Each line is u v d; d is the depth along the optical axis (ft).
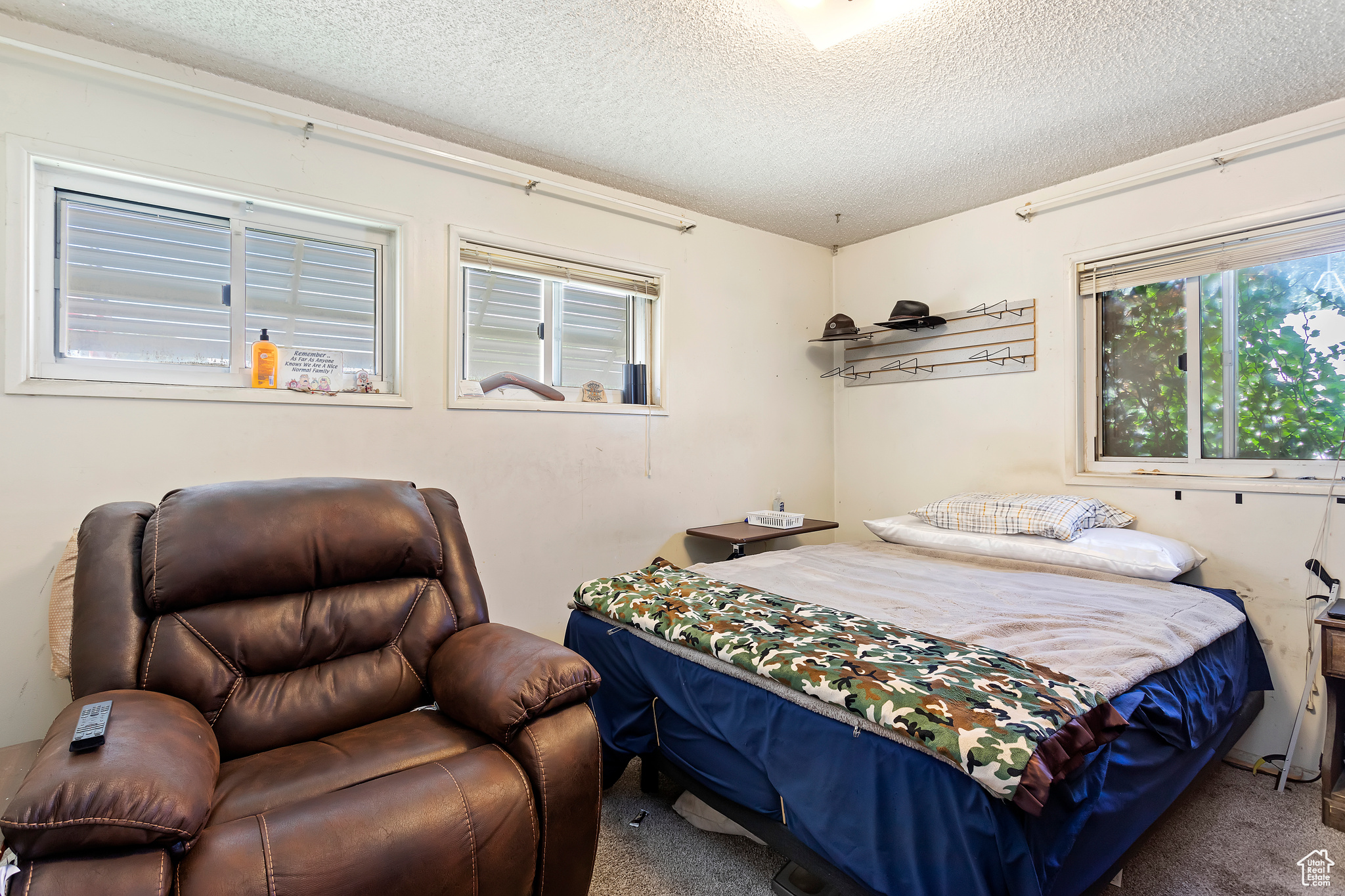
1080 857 3.53
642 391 9.70
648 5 5.27
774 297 11.21
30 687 5.52
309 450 6.85
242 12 5.37
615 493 9.23
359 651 5.00
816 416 11.85
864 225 10.79
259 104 6.49
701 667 5.17
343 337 7.52
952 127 7.34
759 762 4.46
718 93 6.65
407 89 6.61
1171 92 6.54
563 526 8.70
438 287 7.69
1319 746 6.77
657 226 9.68
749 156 8.14
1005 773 3.10
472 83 6.51
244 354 6.82
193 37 5.72
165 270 6.42
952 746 3.34
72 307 5.99
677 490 9.94
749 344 10.85
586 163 8.36
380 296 7.65
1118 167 8.34
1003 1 5.12
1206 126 7.27
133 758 3.12
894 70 6.20
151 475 6.04
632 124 7.33
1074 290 8.77
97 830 2.79
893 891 3.50
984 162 8.27
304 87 6.58
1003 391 9.57
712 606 5.81
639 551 9.50
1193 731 4.70
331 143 6.98
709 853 5.36
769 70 6.21
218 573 4.56
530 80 6.44
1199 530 7.65
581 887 4.15
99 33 5.65
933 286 10.50
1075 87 6.45
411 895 3.27
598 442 9.05
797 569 7.53
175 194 6.35
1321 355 6.96
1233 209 7.38
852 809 3.77
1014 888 3.09
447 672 4.77
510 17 5.45
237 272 6.73
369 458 7.21
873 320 11.43
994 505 8.32
